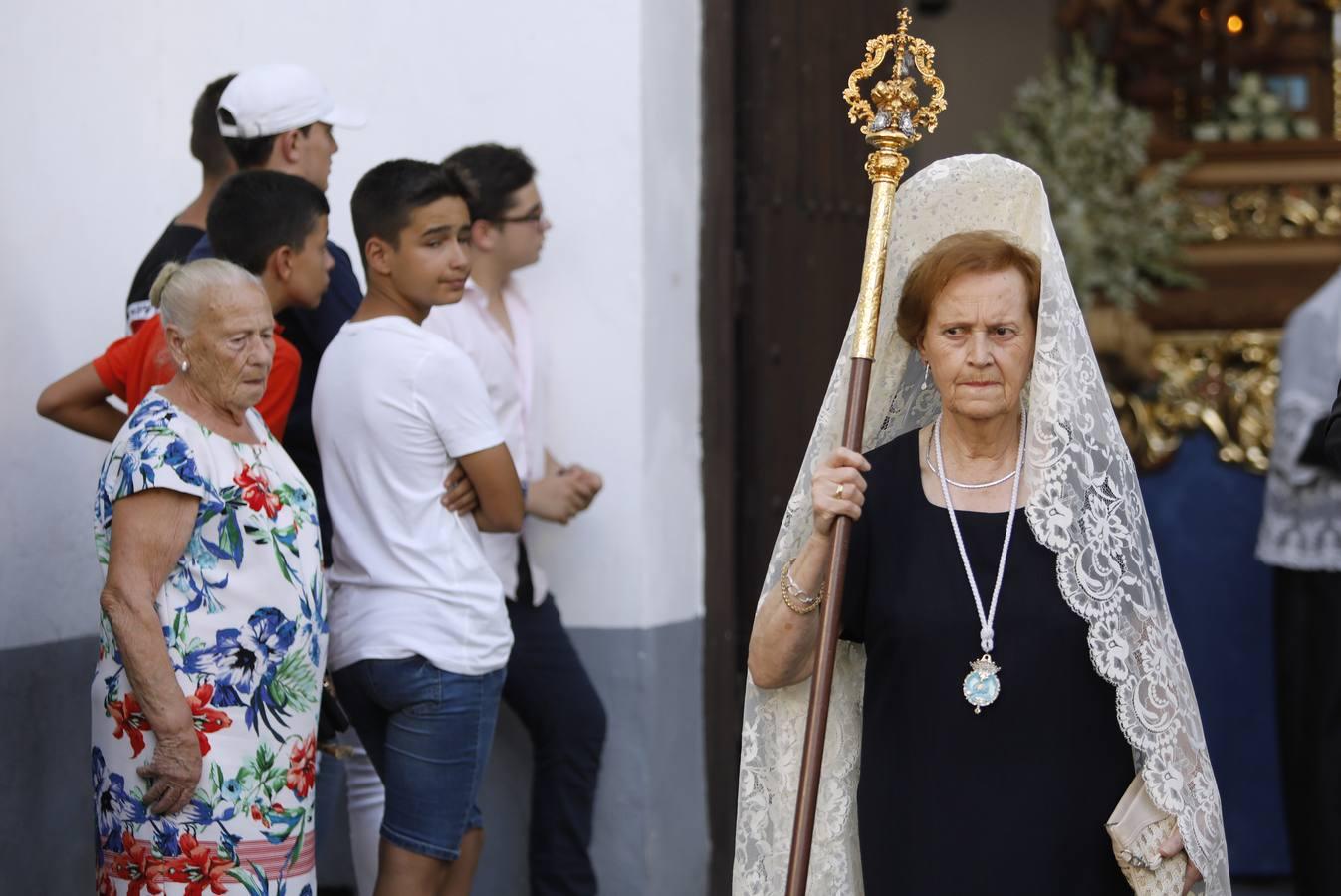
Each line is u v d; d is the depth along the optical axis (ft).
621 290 46.98
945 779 25.35
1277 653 52.60
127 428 30.14
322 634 31.65
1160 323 65.77
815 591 26.35
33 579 39.45
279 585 30.55
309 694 31.27
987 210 27.68
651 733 46.91
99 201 43.80
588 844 44.52
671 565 48.60
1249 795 57.26
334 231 48.44
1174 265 65.98
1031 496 25.62
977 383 25.82
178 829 29.66
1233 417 57.62
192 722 29.45
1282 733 52.47
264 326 30.63
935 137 82.74
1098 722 25.45
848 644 27.76
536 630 43.62
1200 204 67.82
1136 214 65.77
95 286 43.55
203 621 29.73
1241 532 57.21
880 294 26.55
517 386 43.29
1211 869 25.26
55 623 40.34
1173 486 57.57
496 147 43.91
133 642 29.04
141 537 29.37
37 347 40.34
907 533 26.30
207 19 47.52
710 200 50.98
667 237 48.52
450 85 47.85
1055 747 25.23
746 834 27.66
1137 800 25.23
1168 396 58.44
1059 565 25.39
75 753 40.81
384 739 35.96
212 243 35.40
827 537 26.07
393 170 35.45
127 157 45.34
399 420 34.76
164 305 30.50
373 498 35.06
